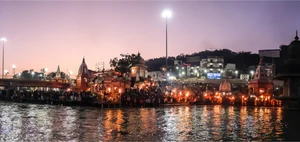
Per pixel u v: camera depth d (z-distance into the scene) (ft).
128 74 332.60
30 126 117.80
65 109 215.51
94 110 205.57
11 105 269.64
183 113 187.01
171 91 309.01
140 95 251.19
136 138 92.38
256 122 140.56
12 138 90.99
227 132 106.93
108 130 108.06
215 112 203.82
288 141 90.53
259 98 317.63
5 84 397.19
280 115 183.32
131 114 173.27
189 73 615.98
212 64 634.43
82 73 348.59
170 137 94.73
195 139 91.81
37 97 309.42
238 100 327.06
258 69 369.50
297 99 222.69
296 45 221.25
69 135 96.89
